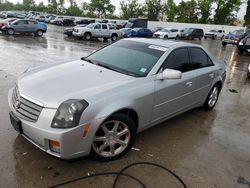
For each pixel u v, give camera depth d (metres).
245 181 3.53
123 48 4.77
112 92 3.46
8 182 3.10
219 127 5.18
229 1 60.97
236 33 35.47
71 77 3.75
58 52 14.37
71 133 3.06
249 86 9.19
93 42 22.92
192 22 63.34
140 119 3.91
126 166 3.57
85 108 3.14
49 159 3.57
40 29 24.78
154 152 3.99
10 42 17.58
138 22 39.56
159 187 3.24
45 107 3.14
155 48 4.58
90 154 3.45
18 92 3.53
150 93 3.92
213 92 5.91
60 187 3.09
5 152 3.64
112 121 3.48
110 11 71.62
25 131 3.30
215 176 3.57
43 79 3.70
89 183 3.19
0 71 8.36
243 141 4.68
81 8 77.12
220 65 5.99
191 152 4.11
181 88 4.60
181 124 5.12
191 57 5.01
